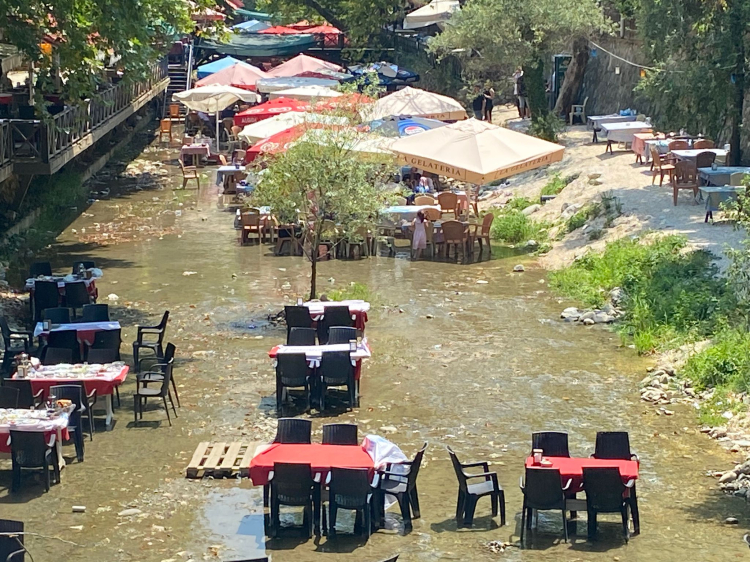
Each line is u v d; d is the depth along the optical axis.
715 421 15.45
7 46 26.31
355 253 26.72
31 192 31.45
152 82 45.06
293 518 12.66
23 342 19.28
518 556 11.59
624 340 19.41
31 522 12.44
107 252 27.12
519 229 28.17
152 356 18.77
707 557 11.52
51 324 18.06
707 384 16.88
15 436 13.20
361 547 11.86
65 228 30.19
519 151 26.75
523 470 13.91
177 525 12.38
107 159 41.78
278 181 20.34
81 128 29.25
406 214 27.80
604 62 43.25
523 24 35.91
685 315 19.75
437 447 14.73
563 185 31.00
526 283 23.91
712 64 25.62
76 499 13.10
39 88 22.52
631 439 14.98
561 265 25.06
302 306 18.64
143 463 14.22
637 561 11.45
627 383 17.38
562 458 12.66
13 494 13.27
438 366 18.22
